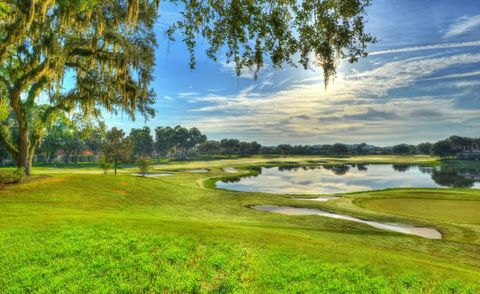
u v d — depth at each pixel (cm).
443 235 2292
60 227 1307
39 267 871
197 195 3862
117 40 2484
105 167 6819
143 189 3566
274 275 906
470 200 3956
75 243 1086
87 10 1778
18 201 2319
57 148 12681
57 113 3266
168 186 4131
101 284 780
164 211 2692
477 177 9544
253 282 853
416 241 1909
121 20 2311
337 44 818
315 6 809
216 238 1241
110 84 2948
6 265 882
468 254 1694
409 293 842
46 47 2112
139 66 2711
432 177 9494
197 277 849
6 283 772
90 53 2662
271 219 2622
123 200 2927
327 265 1016
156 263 943
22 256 948
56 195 2641
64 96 3136
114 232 1256
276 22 827
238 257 1032
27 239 1115
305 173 10425
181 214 2616
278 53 870
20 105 2945
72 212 1947
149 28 2609
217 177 7862
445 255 1644
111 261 941
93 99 2969
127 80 2777
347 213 3075
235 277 875
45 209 1991
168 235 1241
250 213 2894
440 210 3312
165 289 780
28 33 2083
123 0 2228
